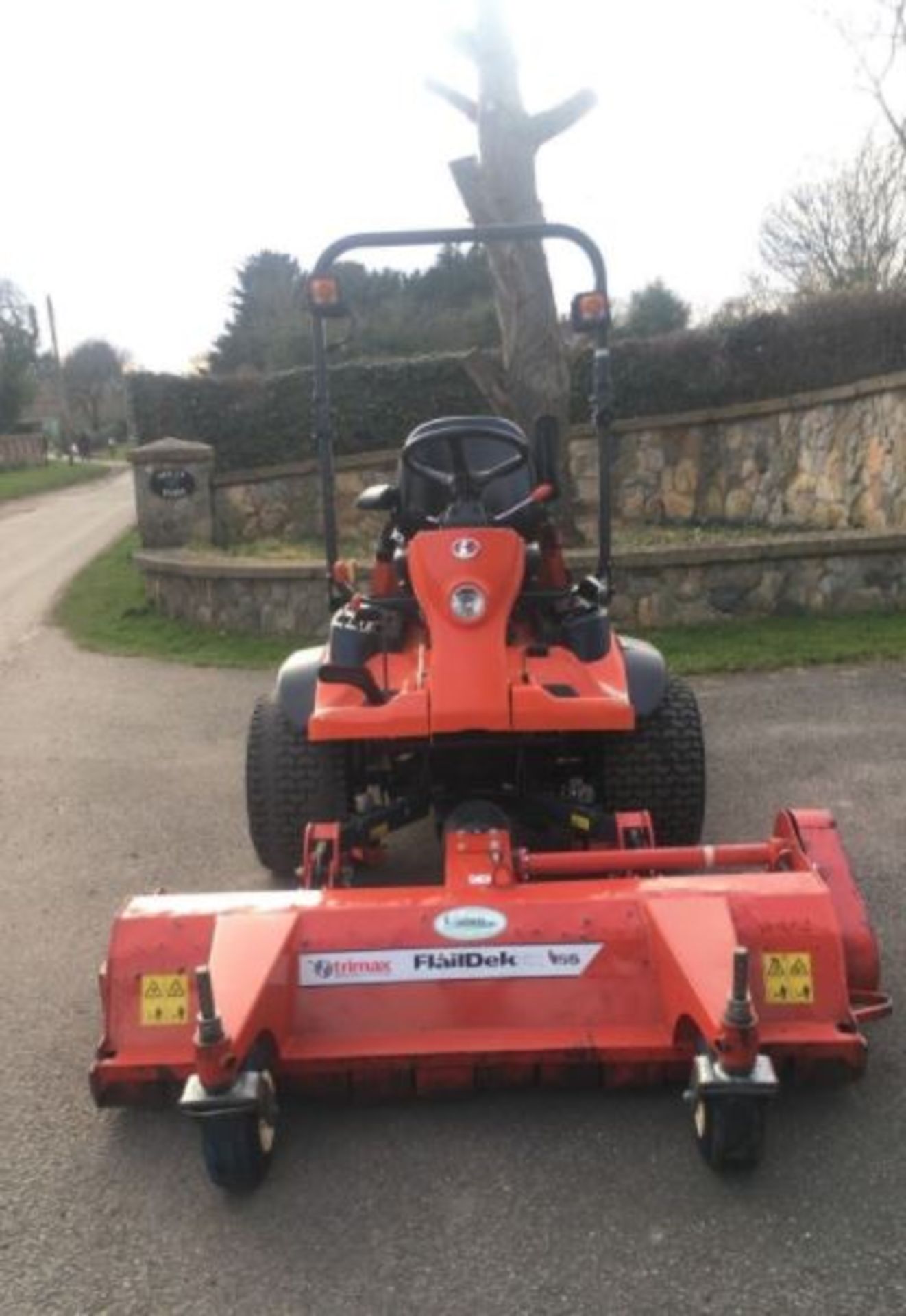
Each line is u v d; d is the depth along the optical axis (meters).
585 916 3.13
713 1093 2.64
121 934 3.12
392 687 4.00
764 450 13.31
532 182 10.38
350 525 15.55
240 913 3.16
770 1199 2.78
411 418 15.67
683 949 2.94
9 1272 2.69
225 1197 2.90
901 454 10.87
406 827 5.32
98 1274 2.67
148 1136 3.18
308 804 4.36
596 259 4.62
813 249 24.75
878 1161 2.90
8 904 4.86
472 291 35.72
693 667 8.05
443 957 3.11
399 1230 2.75
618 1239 2.68
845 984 3.01
